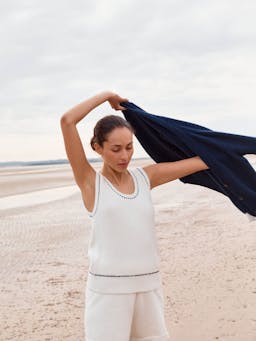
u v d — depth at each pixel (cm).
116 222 263
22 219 1428
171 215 1344
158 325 276
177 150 323
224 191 324
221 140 312
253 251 785
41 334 502
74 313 561
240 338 448
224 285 609
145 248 269
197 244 891
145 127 321
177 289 609
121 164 268
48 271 776
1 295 652
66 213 1540
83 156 274
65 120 271
